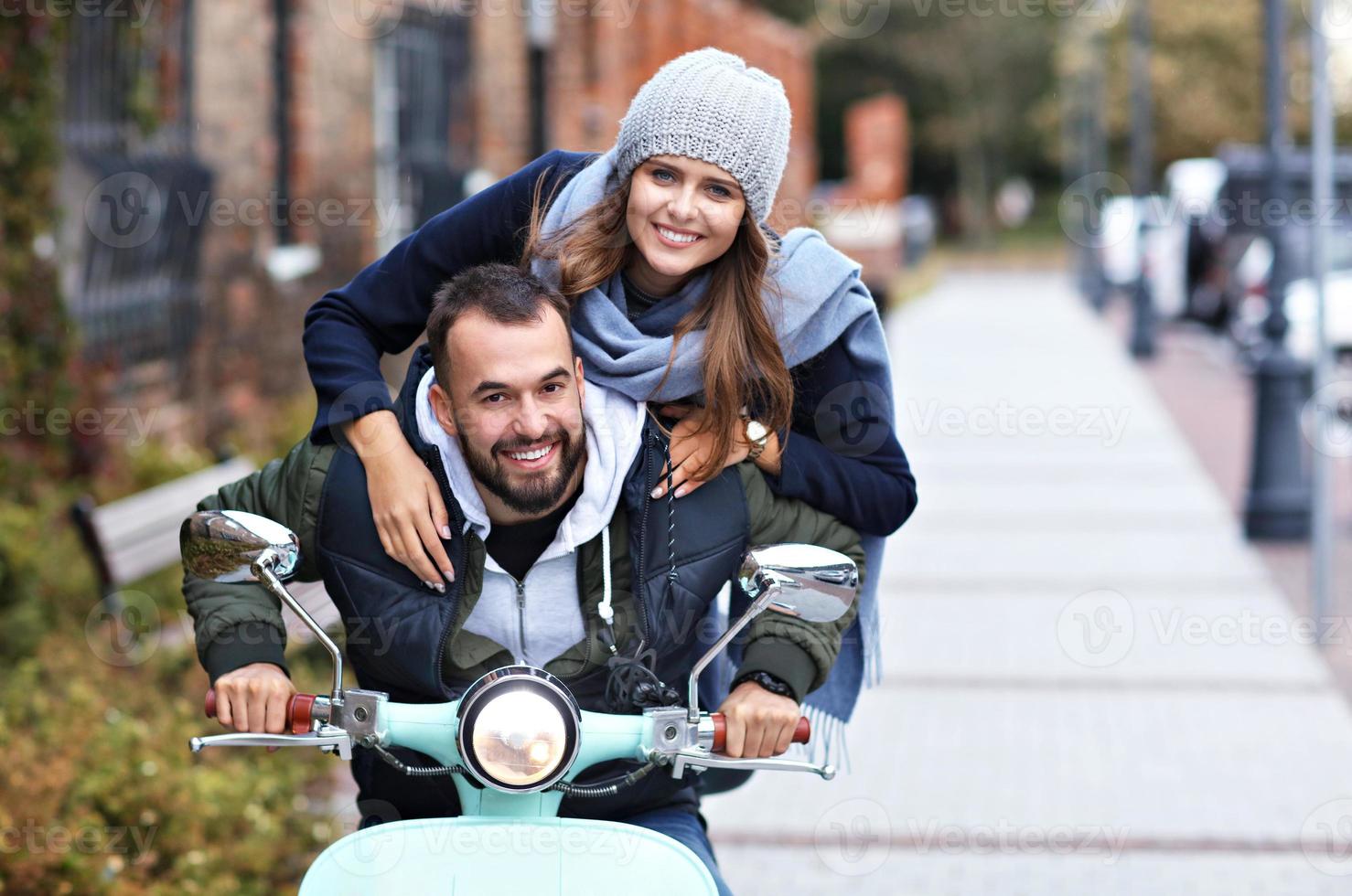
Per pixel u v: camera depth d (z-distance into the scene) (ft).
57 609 61.31
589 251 24.64
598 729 22.45
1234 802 50.98
